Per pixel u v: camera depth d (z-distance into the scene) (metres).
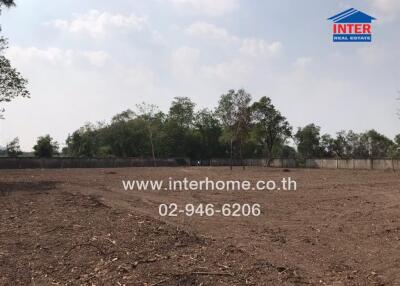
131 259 7.05
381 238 9.29
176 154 84.38
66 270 6.57
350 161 55.78
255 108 64.31
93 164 57.91
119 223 9.70
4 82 20.81
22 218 10.23
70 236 8.41
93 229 9.02
